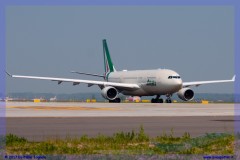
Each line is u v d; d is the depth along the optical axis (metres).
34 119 59.19
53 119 59.25
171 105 115.19
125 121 55.62
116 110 84.88
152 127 47.19
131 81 146.38
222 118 61.78
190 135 38.91
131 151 28.56
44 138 36.53
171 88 131.00
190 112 77.69
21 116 65.81
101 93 133.25
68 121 55.56
